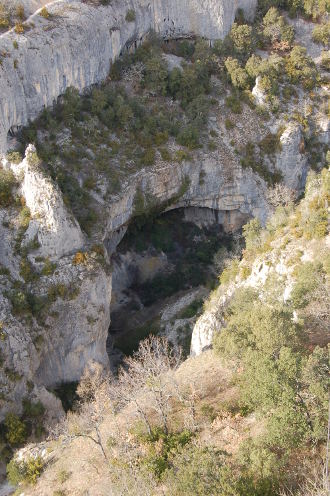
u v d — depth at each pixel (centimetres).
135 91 7006
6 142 5638
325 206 4566
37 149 5766
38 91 5972
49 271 5066
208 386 3838
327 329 3572
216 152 6775
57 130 6041
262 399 2822
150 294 6856
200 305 6281
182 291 6875
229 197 6962
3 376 4591
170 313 6419
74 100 6241
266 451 2667
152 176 6297
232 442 3053
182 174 6612
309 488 2536
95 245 5434
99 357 5428
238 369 3559
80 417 4247
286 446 2686
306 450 2792
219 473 2517
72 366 5275
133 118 6562
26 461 4038
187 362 4425
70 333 5153
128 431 3634
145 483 2831
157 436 3447
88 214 5650
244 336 3278
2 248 5125
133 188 6178
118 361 5944
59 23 6272
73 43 6262
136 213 6397
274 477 2603
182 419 3597
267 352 3000
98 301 5297
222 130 6969
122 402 4091
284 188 6831
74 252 5266
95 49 6588
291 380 2783
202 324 4912
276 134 7000
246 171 6850
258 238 5231
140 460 3192
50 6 6488
